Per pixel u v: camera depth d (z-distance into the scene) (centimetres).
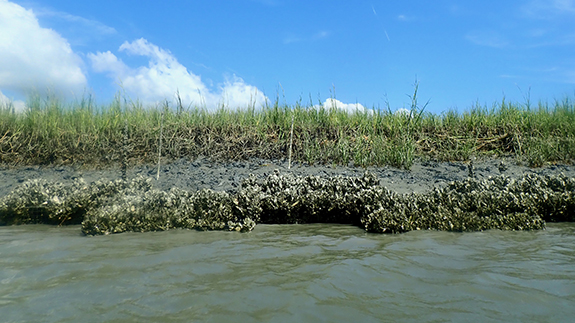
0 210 491
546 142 814
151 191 521
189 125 888
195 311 235
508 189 555
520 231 459
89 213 461
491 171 716
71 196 509
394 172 715
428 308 242
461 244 396
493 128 907
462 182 588
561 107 1004
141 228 456
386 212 468
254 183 577
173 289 269
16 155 764
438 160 796
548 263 331
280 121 922
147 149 802
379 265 323
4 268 312
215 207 488
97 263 325
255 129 881
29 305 244
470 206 516
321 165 765
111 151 792
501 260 340
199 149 814
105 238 418
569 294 265
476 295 263
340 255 353
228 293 262
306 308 239
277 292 264
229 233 448
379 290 270
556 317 231
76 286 274
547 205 521
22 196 507
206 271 306
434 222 470
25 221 498
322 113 956
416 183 650
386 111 948
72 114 898
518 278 295
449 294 264
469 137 877
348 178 559
